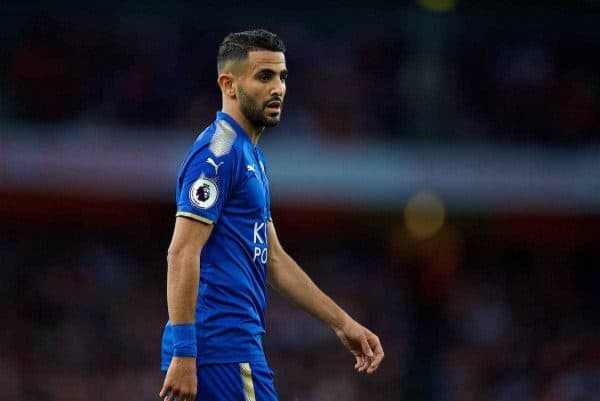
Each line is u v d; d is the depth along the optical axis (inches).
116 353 2260.1
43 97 2450.8
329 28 2758.4
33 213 2220.7
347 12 2699.3
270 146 2442.2
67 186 2235.5
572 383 2421.3
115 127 2335.1
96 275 2380.7
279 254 743.1
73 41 2556.6
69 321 2290.8
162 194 2283.5
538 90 2795.3
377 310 2477.9
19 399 2124.8
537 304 2591.0
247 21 2711.6
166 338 665.6
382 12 2679.6
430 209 2454.5
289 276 743.1
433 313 2375.7
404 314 2436.0
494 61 2805.1
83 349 2239.2
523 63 2834.6
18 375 2150.6
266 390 671.1
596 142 2753.4
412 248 2422.5
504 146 2564.0
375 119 2640.3
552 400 2384.4
